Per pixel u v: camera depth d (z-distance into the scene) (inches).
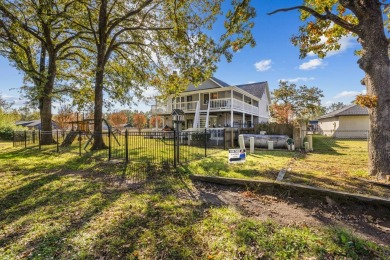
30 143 612.7
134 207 137.4
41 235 104.0
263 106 1217.4
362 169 225.9
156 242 96.5
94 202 147.3
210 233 103.7
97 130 447.8
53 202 148.6
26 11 442.6
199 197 158.9
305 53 315.9
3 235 105.0
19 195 164.2
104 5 433.1
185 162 280.2
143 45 507.5
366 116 873.5
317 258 83.8
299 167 245.1
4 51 460.1
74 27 469.4
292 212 131.5
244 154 270.2
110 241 97.7
